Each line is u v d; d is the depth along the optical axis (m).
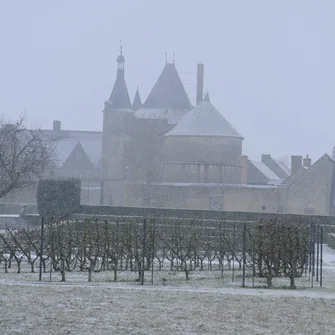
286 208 116.56
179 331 18.55
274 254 33.38
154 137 150.00
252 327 19.45
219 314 21.20
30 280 32.69
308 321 20.61
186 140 136.50
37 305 21.72
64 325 18.80
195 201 122.44
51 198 79.31
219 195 120.25
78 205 79.81
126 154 154.38
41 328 18.36
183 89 174.25
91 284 30.12
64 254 39.44
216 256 46.62
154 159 144.75
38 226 63.69
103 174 165.88
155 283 32.50
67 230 43.56
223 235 44.75
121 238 42.25
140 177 139.62
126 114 167.75
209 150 136.00
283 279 36.16
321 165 115.88
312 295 27.11
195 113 139.62
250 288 30.66
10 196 104.50
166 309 21.73
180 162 136.50
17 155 76.75
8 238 48.81
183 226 49.69
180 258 39.69
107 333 18.06
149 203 131.50
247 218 74.06
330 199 116.50
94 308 21.50
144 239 31.92
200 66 184.25
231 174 137.00
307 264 39.62
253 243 34.19
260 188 117.88
